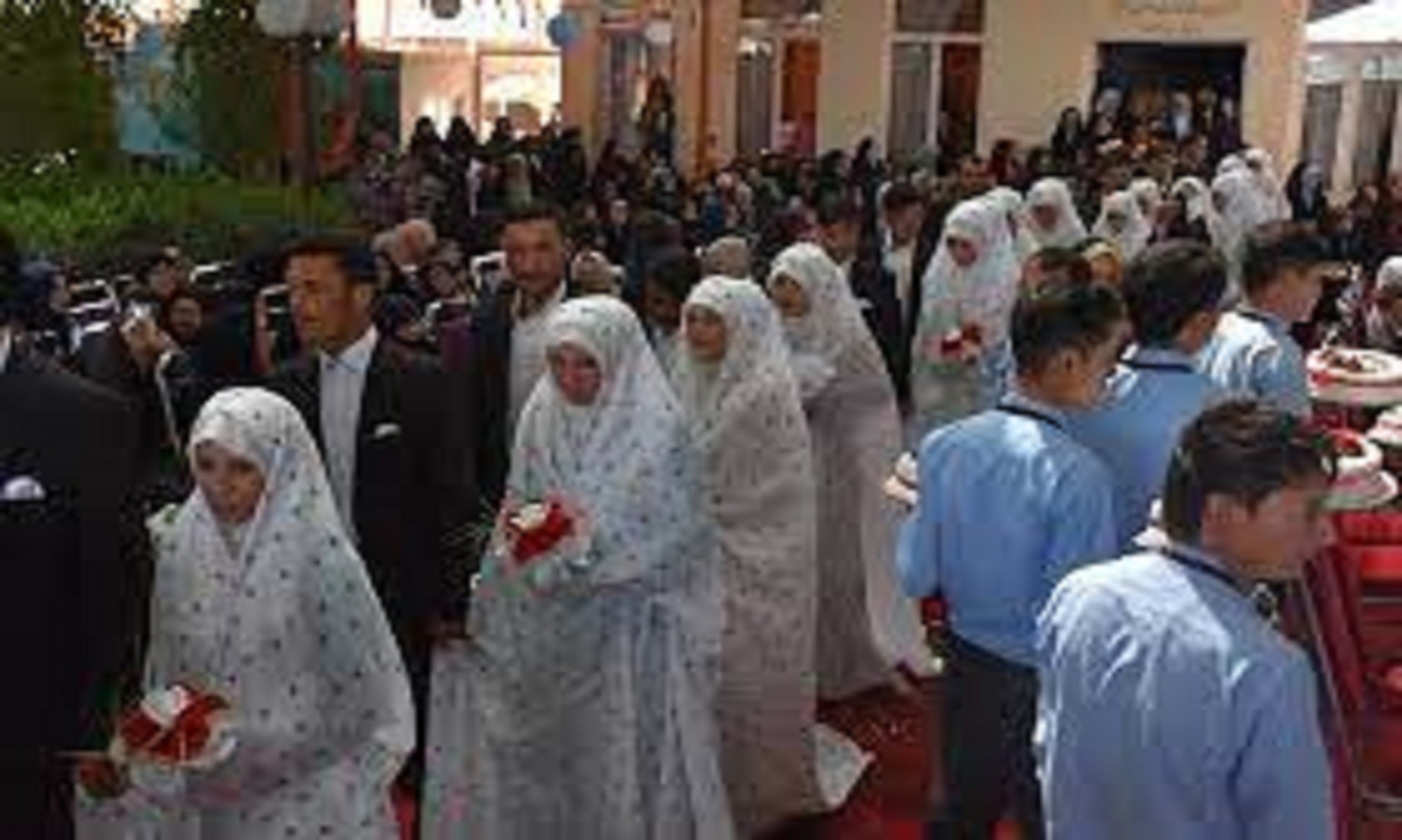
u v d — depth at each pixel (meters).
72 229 8.15
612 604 3.99
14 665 3.11
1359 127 19.53
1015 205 8.67
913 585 3.53
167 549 3.21
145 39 11.27
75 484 3.09
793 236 9.48
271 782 3.21
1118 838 2.36
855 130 20.33
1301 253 4.42
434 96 22.66
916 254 8.09
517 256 4.65
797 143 20.66
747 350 4.50
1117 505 3.69
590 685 4.01
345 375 3.92
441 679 4.06
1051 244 8.02
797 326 5.46
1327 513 2.50
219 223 8.67
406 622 3.94
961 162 16.42
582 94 21.38
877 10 20.02
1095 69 19.47
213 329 5.75
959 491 3.42
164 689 3.14
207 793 3.23
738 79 21.08
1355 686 3.53
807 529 4.56
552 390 4.02
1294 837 2.24
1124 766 2.33
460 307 6.46
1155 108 18.64
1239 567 2.31
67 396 3.12
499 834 4.08
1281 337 4.43
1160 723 2.28
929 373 7.20
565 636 3.99
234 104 11.05
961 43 19.91
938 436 3.50
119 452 3.16
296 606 3.16
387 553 3.90
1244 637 2.26
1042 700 2.52
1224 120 18.47
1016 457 3.35
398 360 3.96
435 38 22.45
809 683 4.61
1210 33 18.98
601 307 3.96
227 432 3.08
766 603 4.51
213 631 3.16
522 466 4.06
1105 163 14.24
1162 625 2.30
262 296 5.80
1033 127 19.56
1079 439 3.73
